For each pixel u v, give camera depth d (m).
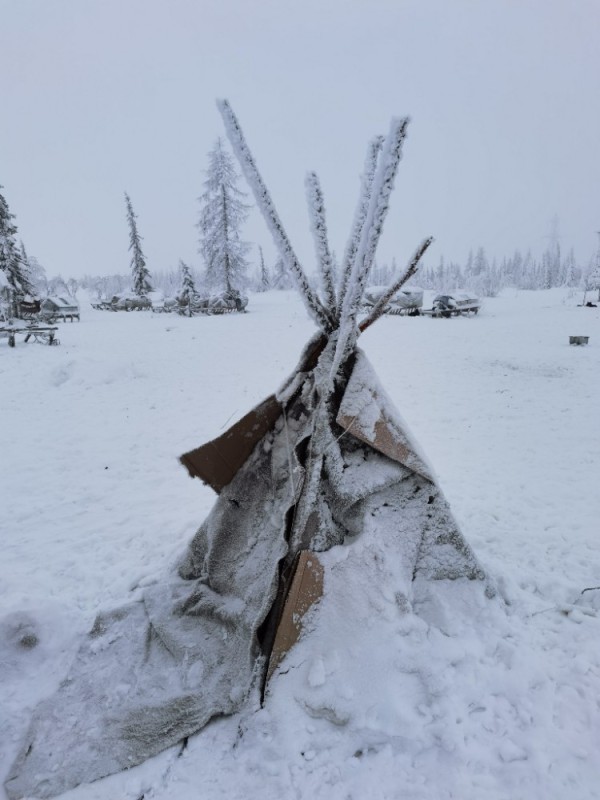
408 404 9.80
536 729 2.35
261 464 3.20
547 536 4.46
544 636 3.00
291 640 2.57
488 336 20.19
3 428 8.43
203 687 2.62
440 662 2.58
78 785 2.20
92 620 3.34
